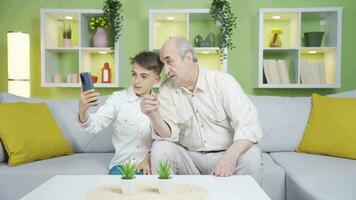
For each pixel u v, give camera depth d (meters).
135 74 1.70
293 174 1.60
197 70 1.62
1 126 1.77
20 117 1.86
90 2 3.10
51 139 1.94
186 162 1.64
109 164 1.81
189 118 1.64
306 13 2.84
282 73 2.85
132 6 3.09
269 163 1.83
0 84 3.16
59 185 1.12
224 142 1.66
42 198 0.97
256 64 2.94
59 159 1.91
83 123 1.48
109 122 1.73
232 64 3.08
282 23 3.08
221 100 1.61
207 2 3.07
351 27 3.03
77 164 1.78
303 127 2.17
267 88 3.06
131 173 1.03
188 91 1.62
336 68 2.78
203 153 1.67
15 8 3.12
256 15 2.96
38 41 3.13
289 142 2.15
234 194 1.01
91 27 2.96
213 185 1.12
